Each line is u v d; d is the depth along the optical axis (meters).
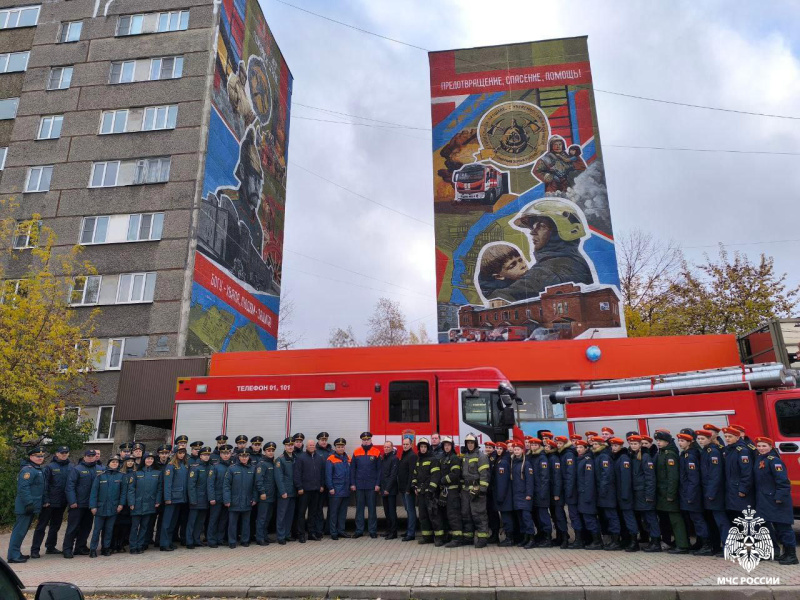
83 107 29.42
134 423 20.86
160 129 28.31
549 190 35.03
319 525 12.46
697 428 11.55
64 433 18.84
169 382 20.36
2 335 17.19
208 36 29.67
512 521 10.85
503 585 7.74
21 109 30.03
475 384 13.48
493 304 33.72
